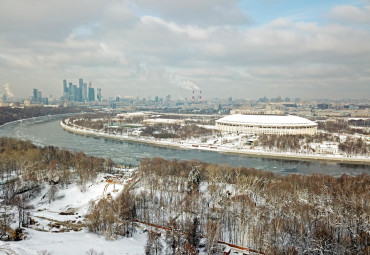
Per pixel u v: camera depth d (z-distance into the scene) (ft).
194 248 651.66
